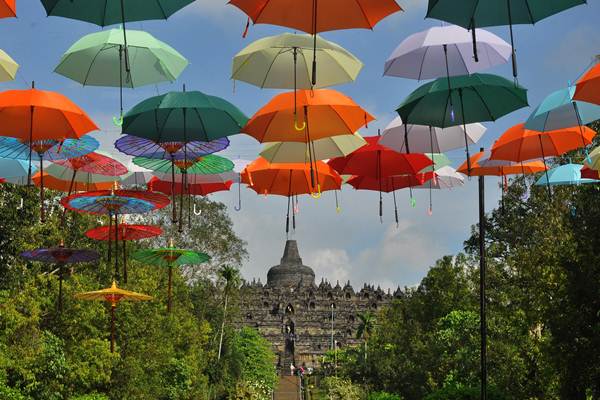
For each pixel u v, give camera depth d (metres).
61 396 42.12
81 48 17.08
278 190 20.83
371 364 87.94
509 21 13.57
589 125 41.25
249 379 112.62
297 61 16.88
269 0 14.23
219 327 97.75
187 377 71.31
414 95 17.38
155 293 57.66
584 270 32.78
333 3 14.27
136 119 16.98
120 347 53.47
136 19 14.83
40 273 49.78
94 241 54.25
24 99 16.14
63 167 22.42
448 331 64.62
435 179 23.20
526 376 48.81
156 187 22.47
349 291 183.50
